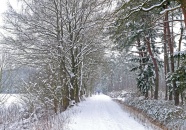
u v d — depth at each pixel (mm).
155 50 23672
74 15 18609
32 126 10594
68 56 22219
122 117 14266
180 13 16047
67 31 19922
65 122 10781
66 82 19875
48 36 18328
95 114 15680
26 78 19656
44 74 19328
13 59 15859
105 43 20438
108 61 26625
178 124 9734
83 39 21188
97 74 44156
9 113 13945
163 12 8258
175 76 11008
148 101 18000
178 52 10734
